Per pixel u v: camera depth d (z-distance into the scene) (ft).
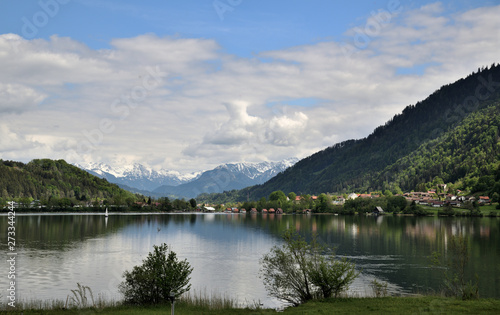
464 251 138.00
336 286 137.80
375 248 336.49
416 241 383.24
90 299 173.06
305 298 140.97
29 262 263.49
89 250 322.34
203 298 155.53
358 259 279.90
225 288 199.00
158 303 133.69
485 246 336.49
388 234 448.24
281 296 146.20
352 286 198.39
